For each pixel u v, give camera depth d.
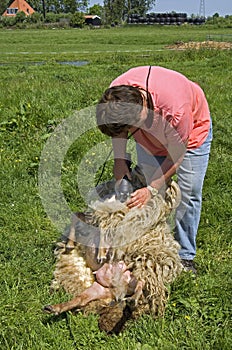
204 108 4.23
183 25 66.81
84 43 37.53
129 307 3.81
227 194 6.13
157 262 3.81
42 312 3.88
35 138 7.97
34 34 53.22
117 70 18.22
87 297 3.69
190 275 4.26
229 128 8.73
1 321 3.82
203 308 3.94
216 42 32.25
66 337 3.66
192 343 3.55
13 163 6.93
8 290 4.17
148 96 3.61
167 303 3.97
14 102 10.31
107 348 3.53
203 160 4.28
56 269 4.22
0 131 8.24
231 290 4.14
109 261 3.82
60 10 120.69
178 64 20.44
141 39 39.97
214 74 16.61
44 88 11.87
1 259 4.72
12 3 115.06
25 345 3.55
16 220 5.44
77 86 12.20
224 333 3.65
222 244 5.09
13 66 20.77
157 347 3.54
